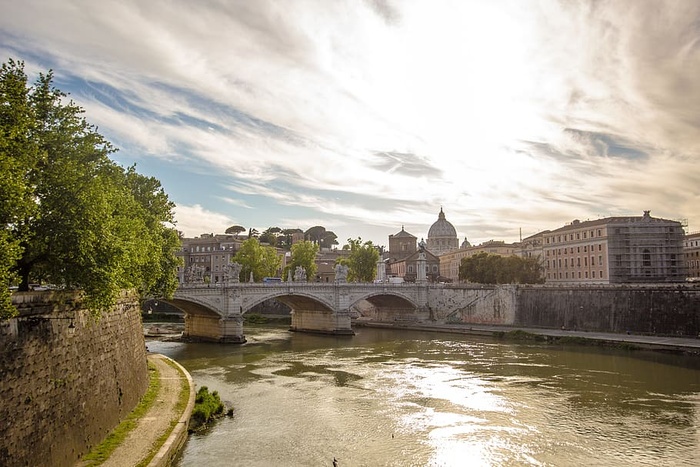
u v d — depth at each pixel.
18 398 25.20
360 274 163.38
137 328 47.97
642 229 134.50
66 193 30.55
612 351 86.62
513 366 73.38
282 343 99.75
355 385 61.06
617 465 37.16
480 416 48.47
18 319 25.69
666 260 134.12
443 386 60.56
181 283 96.75
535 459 38.19
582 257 144.62
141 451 32.66
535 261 144.25
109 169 46.09
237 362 76.88
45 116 34.94
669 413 49.09
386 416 48.31
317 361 78.06
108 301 32.22
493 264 141.75
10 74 28.31
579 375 66.56
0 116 27.28
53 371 28.64
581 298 109.44
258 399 54.00
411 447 40.38
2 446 23.78
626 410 50.12
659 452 39.47
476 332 112.81
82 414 31.75
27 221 28.86
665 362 75.44
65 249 30.03
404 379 64.56
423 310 135.62
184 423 39.38
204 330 103.06
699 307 90.56
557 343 97.69
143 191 62.62
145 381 48.91
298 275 125.31
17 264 30.12
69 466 29.50
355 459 37.88
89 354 33.69
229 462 36.44
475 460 37.97
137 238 45.12
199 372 68.56
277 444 40.41
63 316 30.17
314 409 50.44
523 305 120.62
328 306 114.81
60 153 34.22
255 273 146.50
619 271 133.62
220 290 97.62
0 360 24.05
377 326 133.88
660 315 96.00
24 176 28.80
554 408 50.97
